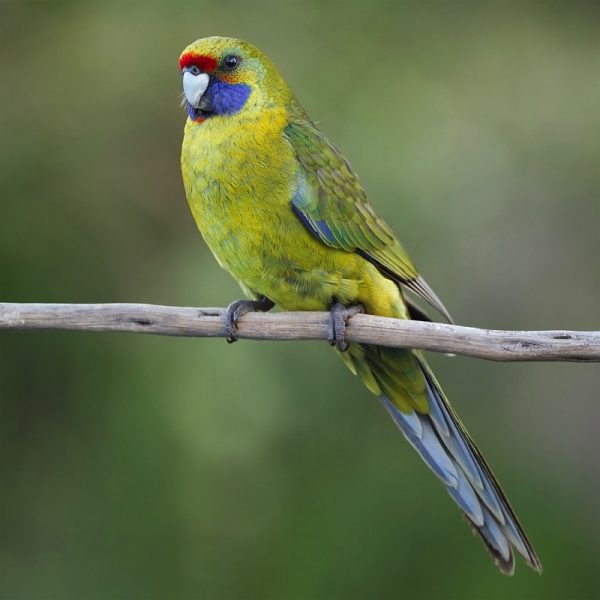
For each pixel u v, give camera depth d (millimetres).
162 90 14164
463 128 14453
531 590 13414
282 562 13367
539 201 14547
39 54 14336
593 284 14594
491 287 14305
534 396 14602
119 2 14539
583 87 15133
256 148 9852
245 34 14492
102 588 13266
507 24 15461
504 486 14195
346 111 14195
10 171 13719
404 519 13500
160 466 13242
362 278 9961
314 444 13484
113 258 13773
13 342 13523
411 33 14961
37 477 13484
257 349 13172
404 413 10188
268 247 9852
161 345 13344
